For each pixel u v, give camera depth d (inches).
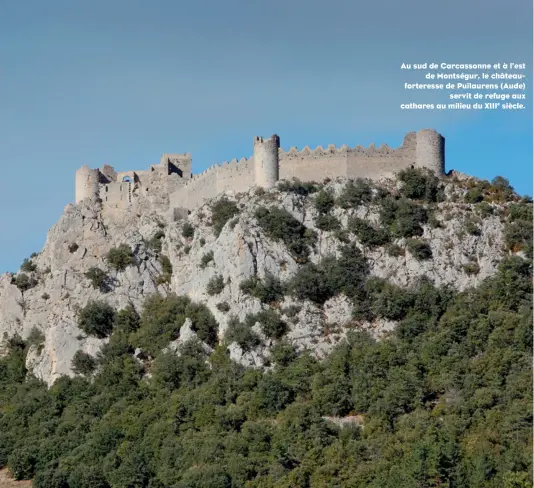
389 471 6067.9
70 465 6811.0
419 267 7559.1
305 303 7445.9
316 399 6771.7
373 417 6574.8
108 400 7317.9
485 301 7317.9
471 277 7554.1
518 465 6018.7
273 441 6510.8
